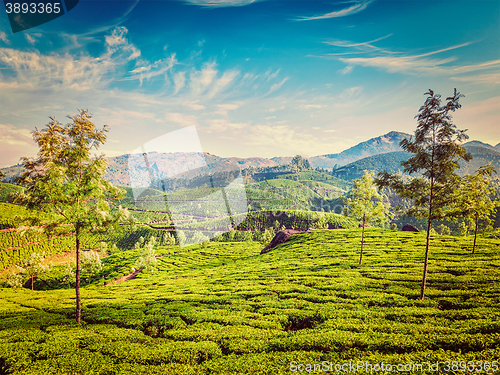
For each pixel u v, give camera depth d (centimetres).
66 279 9362
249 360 1390
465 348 1282
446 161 1939
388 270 3281
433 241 4931
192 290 3666
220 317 2227
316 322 1966
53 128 1791
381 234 6256
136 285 5509
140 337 1883
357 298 2420
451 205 1994
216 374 1288
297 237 7450
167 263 9225
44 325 2306
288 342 1540
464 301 2066
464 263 3197
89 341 1792
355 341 1445
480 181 2927
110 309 2922
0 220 13738
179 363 1454
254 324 2041
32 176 1748
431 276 2811
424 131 2030
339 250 5047
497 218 13088
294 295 2691
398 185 2142
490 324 1473
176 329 2062
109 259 11900
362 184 3631
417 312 1878
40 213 1805
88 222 1839
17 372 1377
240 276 4388
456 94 1894
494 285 2327
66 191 1817
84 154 1823
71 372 1369
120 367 1406
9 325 2322
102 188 1836
